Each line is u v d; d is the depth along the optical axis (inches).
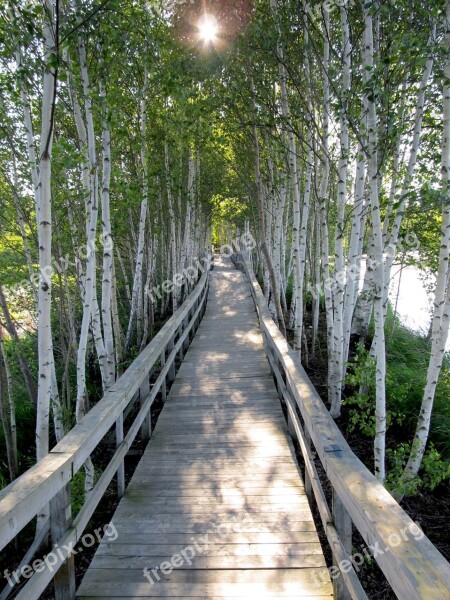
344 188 177.8
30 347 263.7
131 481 126.3
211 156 400.8
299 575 87.6
